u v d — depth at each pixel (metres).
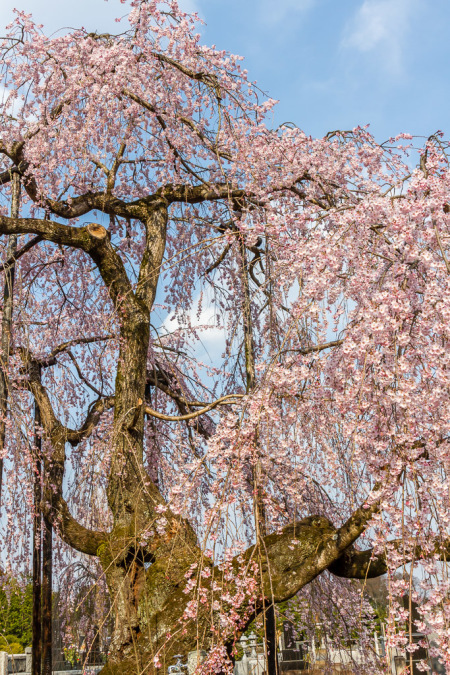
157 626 5.01
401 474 3.82
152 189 8.23
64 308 8.58
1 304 7.70
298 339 4.86
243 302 7.24
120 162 7.91
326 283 3.91
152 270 6.57
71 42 6.66
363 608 5.79
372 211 3.96
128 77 6.48
